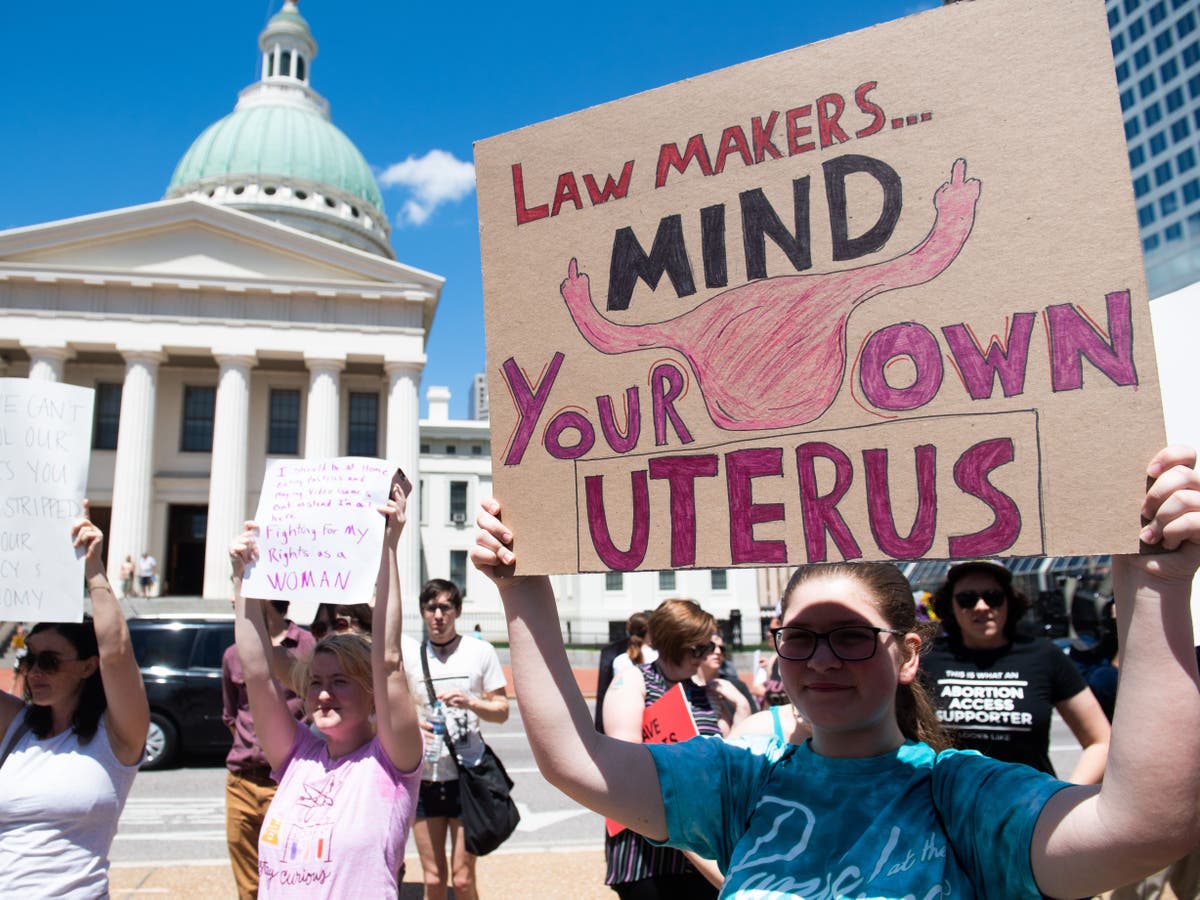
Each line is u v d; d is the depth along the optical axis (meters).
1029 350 1.57
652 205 1.93
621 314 1.92
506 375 2.00
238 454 33.84
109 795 2.95
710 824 1.84
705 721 3.56
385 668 2.88
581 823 8.52
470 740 4.61
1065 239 1.57
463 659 4.80
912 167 1.70
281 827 2.88
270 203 53.44
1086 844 1.35
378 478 2.97
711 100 1.90
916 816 1.63
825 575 1.79
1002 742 3.47
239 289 34.59
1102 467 1.49
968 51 1.68
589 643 40.22
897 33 1.75
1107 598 6.42
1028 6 1.65
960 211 1.66
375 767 2.92
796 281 1.78
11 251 33.56
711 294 1.85
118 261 34.31
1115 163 1.55
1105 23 1.59
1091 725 3.49
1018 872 1.47
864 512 1.66
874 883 1.54
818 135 1.79
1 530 2.81
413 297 35.78
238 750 4.55
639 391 1.88
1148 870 1.31
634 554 1.82
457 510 47.72
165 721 10.86
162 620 11.35
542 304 2.00
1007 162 1.63
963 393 1.61
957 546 1.58
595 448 1.90
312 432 34.56
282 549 2.99
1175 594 1.36
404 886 5.92
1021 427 1.56
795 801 1.73
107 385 36.53
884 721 1.78
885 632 1.72
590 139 2.01
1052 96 1.61
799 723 2.79
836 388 1.72
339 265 35.75
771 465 1.75
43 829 2.84
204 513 36.97
